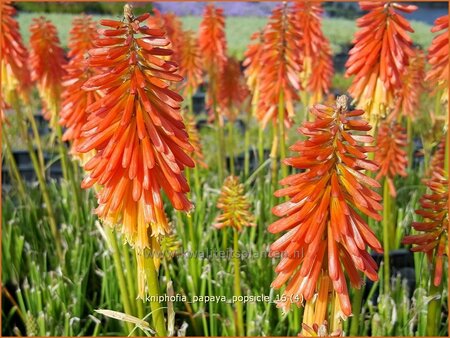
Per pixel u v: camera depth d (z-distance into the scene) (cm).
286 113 71
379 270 68
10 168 85
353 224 45
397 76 59
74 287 72
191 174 90
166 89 46
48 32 77
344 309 45
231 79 89
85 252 74
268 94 69
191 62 90
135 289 63
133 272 64
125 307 62
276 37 68
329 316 51
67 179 83
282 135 69
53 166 97
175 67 45
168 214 80
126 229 47
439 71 64
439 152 77
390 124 73
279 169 85
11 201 85
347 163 43
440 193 52
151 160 45
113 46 45
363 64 59
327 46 82
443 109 84
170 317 49
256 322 66
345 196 45
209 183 92
